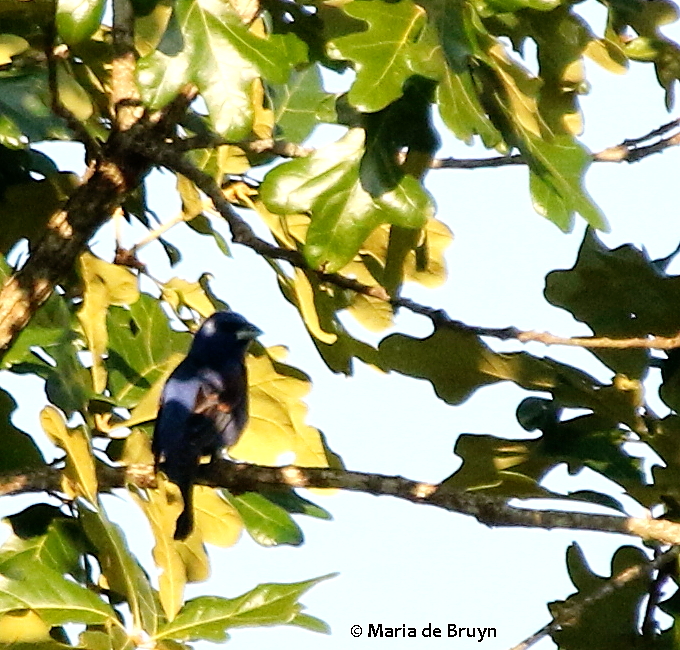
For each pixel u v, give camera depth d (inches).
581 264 404.8
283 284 455.5
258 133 458.3
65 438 366.6
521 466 406.3
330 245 325.4
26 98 420.2
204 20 305.3
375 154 326.0
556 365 399.9
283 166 329.1
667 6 395.2
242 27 306.7
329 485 384.2
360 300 444.5
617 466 397.7
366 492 378.0
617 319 403.5
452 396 406.6
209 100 302.4
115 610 386.0
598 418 403.5
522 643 366.6
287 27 357.4
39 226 450.3
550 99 376.8
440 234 435.8
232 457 469.4
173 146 365.7
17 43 407.5
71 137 419.5
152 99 301.7
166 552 385.4
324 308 446.6
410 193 325.4
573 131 386.0
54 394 399.5
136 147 367.6
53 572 348.2
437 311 352.8
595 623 406.3
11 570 379.2
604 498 399.5
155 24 379.2
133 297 445.7
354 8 305.6
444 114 293.3
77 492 369.1
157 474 418.0
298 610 354.3
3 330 367.9
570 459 400.2
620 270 403.9
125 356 474.6
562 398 402.3
